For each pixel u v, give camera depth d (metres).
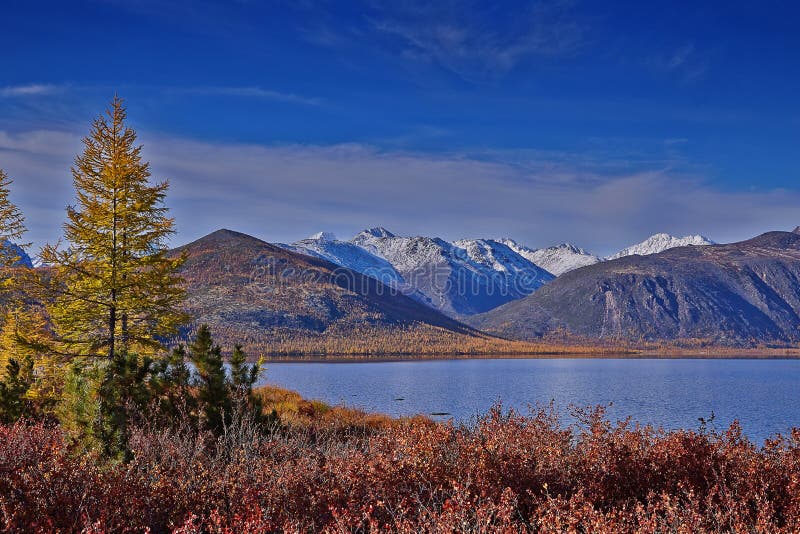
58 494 5.50
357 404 68.81
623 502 5.76
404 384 106.00
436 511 4.89
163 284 22.47
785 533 4.93
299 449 8.10
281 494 5.79
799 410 69.56
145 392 12.52
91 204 21.28
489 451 6.55
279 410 19.95
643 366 193.88
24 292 22.06
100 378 9.71
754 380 127.62
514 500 5.03
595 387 104.31
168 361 13.85
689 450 6.69
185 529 4.71
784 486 5.98
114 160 22.00
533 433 7.59
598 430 7.40
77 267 21.34
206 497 5.96
